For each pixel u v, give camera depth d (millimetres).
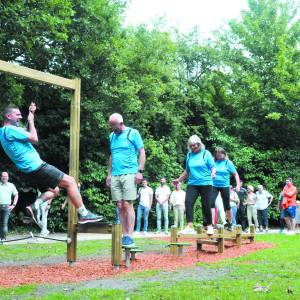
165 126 24844
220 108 28609
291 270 7387
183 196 19234
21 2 15664
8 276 6930
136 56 23016
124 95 20766
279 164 27141
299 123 27750
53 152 21312
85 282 6359
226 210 11297
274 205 26359
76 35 19219
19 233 18938
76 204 6938
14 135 6566
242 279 6574
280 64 26562
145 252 10273
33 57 18781
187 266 7840
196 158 9711
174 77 26406
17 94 17406
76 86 7871
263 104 26922
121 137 8281
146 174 22938
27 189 20219
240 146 27297
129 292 5621
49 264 8391
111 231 7598
